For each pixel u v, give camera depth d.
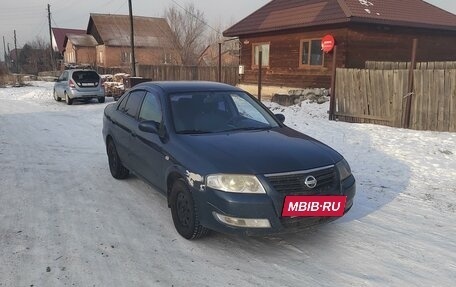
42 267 3.79
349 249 4.14
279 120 5.53
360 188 6.09
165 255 4.02
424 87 10.27
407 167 7.24
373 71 11.22
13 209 5.23
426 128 10.36
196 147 4.32
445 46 19.50
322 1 18.33
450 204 5.46
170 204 4.57
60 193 5.86
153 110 5.26
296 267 3.79
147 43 54.12
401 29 17.78
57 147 9.12
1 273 3.69
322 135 10.20
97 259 3.94
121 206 5.33
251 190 3.80
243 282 3.54
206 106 5.14
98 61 57.38
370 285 3.49
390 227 4.68
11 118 14.46
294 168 3.93
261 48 21.08
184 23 46.12
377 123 11.38
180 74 29.47
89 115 15.31
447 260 3.93
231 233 3.86
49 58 71.88
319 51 17.73
